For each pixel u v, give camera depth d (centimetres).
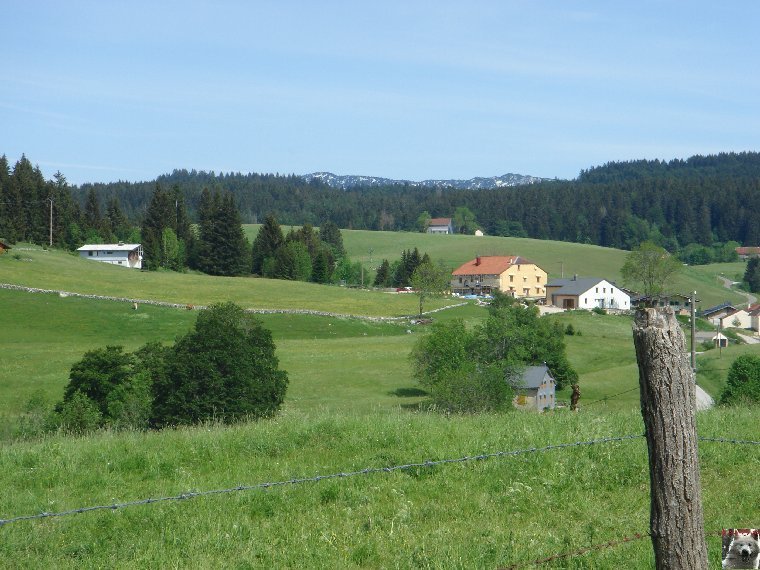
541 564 845
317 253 18075
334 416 1659
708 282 19250
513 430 1431
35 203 16188
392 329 9938
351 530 959
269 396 4116
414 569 833
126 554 888
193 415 3734
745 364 3441
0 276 10681
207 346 3869
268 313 10281
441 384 4316
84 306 9581
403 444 1355
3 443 1609
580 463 1212
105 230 17825
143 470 1262
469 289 17850
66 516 1011
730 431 1458
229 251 16562
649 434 627
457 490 1122
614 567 833
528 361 6362
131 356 4456
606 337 9700
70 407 3809
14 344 7638
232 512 1032
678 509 616
